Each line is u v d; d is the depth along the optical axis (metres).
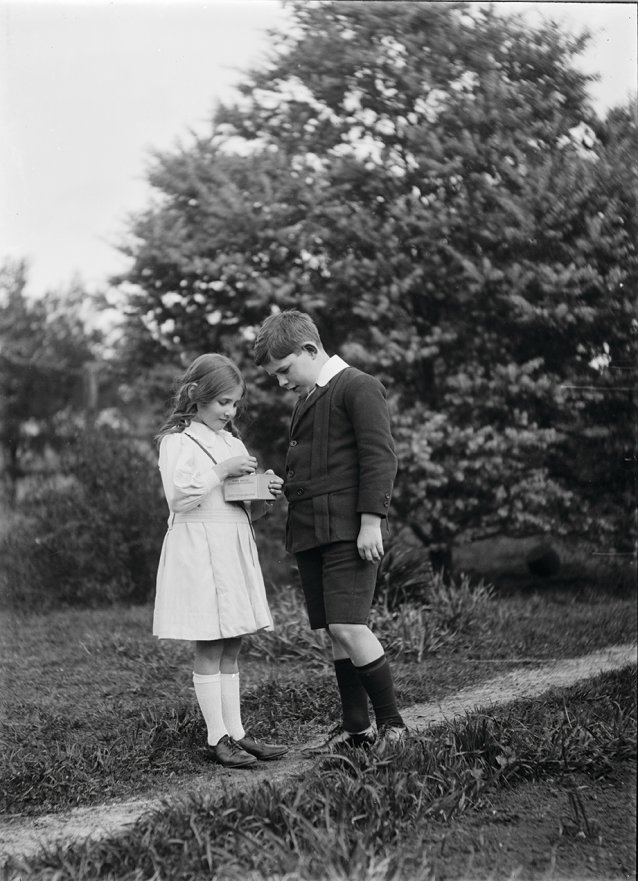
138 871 2.38
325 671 4.81
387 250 6.71
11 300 7.91
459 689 4.36
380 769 2.90
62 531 7.27
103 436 7.96
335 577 3.19
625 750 3.16
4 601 6.91
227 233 7.04
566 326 6.47
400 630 5.18
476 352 6.78
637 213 6.18
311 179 6.83
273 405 7.00
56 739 3.73
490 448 6.48
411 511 6.71
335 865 2.33
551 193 6.29
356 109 6.73
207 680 3.38
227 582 3.35
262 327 3.41
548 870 2.43
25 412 8.32
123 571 7.22
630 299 6.32
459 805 2.75
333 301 6.90
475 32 6.29
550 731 3.32
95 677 4.87
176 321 7.60
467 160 6.48
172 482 3.35
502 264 6.58
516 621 5.87
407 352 6.48
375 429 3.18
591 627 5.64
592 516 6.63
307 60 6.68
